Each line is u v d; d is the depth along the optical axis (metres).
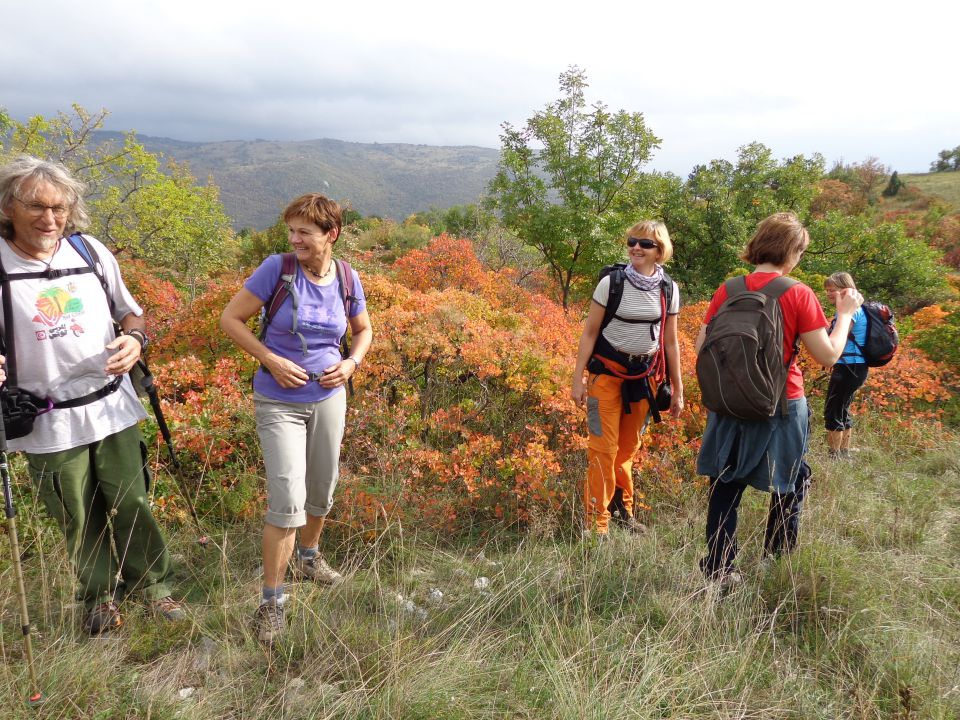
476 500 3.65
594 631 2.40
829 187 53.84
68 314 2.17
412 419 4.15
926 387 5.83
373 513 3.19
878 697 2.07
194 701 1.97
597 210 11.54
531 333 5.13
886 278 20.52
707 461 2.82
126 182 20.00
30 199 1.99
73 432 2.21
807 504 3.52
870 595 2.61
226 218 27.69
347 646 2.21
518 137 11.80
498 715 1.96
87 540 2.36
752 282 2.67
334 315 2.51
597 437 3.35
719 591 2.57
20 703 1.87
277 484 2.37
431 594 2.75
